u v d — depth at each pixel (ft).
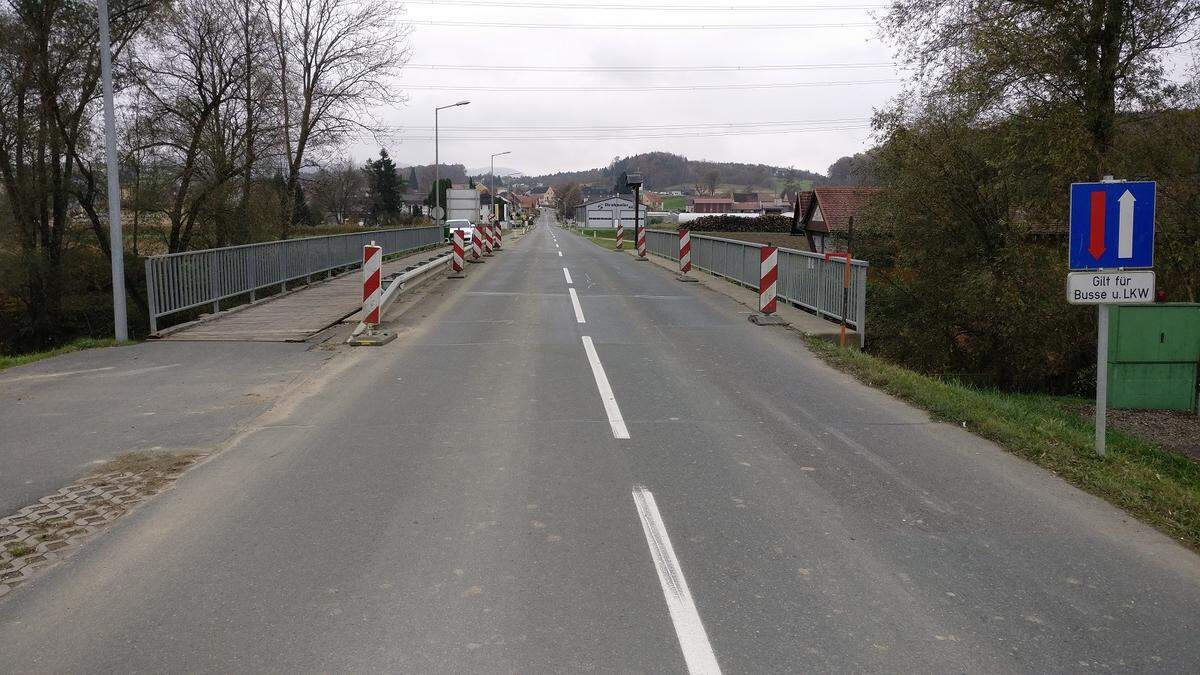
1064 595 13.74
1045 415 30.73
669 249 99.66
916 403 27.78
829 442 23.00
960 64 52.75
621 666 11.39
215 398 28.19
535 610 12.98
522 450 21.91
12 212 84.28
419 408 26.68
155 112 91.15
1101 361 21.86
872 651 11.87
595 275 79.71
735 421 25.27
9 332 89.20
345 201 288.10
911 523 16.93
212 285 48.26
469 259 104.73
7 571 14.49
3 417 25.64
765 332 43.27
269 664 11.43
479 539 15.80
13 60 79.25
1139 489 18.95
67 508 17.66
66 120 83.76
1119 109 49.44
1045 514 17.56
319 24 107.14
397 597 13.42
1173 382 39.73
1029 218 52.31
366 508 17.51
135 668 11.36
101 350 37.96
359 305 54.13
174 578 14.16
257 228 101.50
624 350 37.76
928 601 13.46
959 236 56.29
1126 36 47.42
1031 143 49.26
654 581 14.03
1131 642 12.25
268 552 15.23
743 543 15.75
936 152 53.62
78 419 25.39
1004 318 52.44
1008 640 12.25
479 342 39.83
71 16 80.07
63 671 11.32
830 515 17.31
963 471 20.51
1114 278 21.63
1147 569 14.82
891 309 60.75
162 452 21.79
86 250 92.38
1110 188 21.44
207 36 93.50
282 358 35.81
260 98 97.30
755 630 12.42
